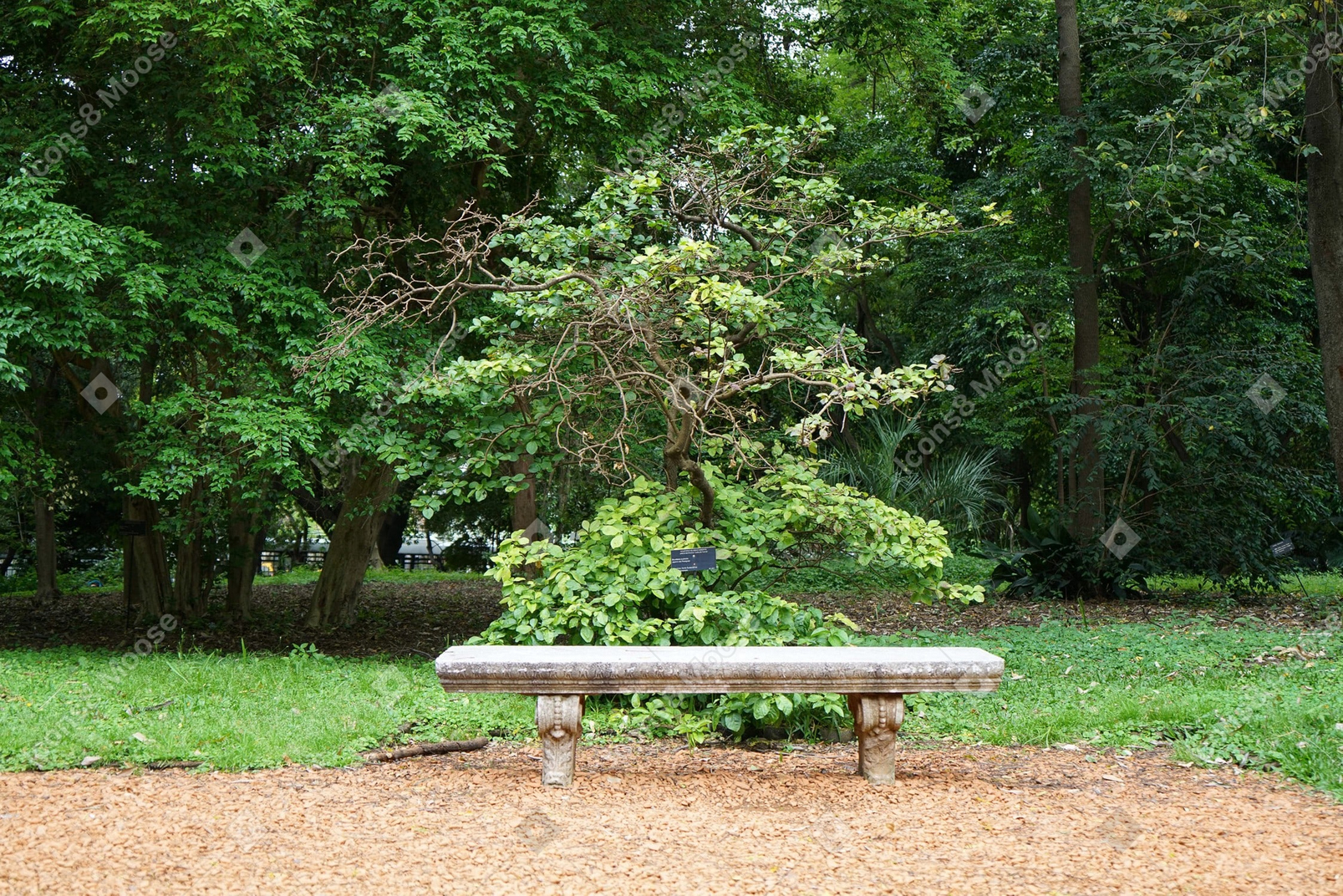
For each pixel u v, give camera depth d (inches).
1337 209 470.6
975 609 546.9
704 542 276.8
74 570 912.9
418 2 388.8
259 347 374.9
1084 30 636.7
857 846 152.5
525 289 281.6
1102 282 707.4
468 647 208.2
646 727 242.7
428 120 364.5
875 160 700.0
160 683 271.9
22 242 317.4
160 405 358.0
